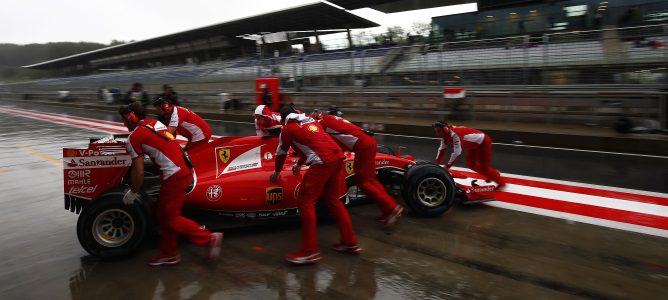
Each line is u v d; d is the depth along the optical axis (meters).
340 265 3.56
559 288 3.10
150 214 3.81
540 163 7.22
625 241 3.92
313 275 3.39
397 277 3.33
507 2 17.34
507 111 10.92
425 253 3.75
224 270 3.51
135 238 3.73
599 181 5.98
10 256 3.88
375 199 4.38
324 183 3.66
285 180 4.35
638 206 4.88
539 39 13.33
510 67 13.30
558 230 4.23
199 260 3.71
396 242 4.01
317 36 29.17
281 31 30.80
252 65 25.48
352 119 13.13
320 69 18.61
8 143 10.95
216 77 26.31
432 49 15.02
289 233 4.32
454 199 4.85
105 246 3.68
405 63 15.61
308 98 15.93
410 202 4.57
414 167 4.64
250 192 4.21
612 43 11.78
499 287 3.14
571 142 8.45
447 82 14.61
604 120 9.36
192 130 4.79
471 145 5.10
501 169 6.86
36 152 9.53
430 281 3.25
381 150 6.10
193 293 3.14
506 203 5.12
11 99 38.50
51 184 6.60
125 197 3.51
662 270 3.35
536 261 3.55
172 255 3.62
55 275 3.48
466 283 3.21
